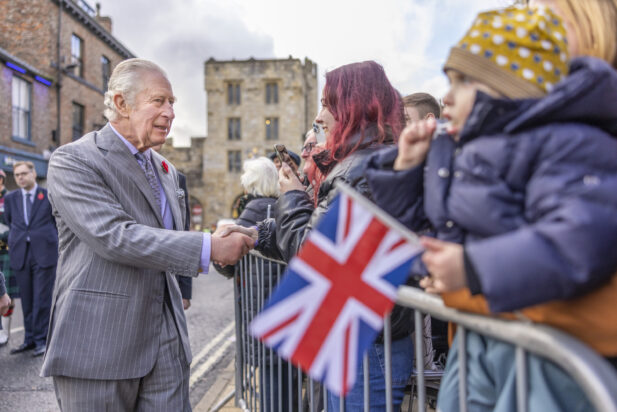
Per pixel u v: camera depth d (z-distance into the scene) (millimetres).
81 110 18516
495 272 779
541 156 825
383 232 942
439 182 1009
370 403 1565
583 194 750
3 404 3309
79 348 1670
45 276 4578
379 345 1573
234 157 34625
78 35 18047
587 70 812
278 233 1739
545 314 859
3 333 4879
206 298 7664
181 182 4105
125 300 1728
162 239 1688
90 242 1677
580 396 857
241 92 34500
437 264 895
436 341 2395
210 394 3459
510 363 970
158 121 1854
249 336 2520
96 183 1733
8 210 4668
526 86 922
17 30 16297
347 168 1494
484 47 958
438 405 1185
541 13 972
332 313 918
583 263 722
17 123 14938
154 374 1812
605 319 794
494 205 859
